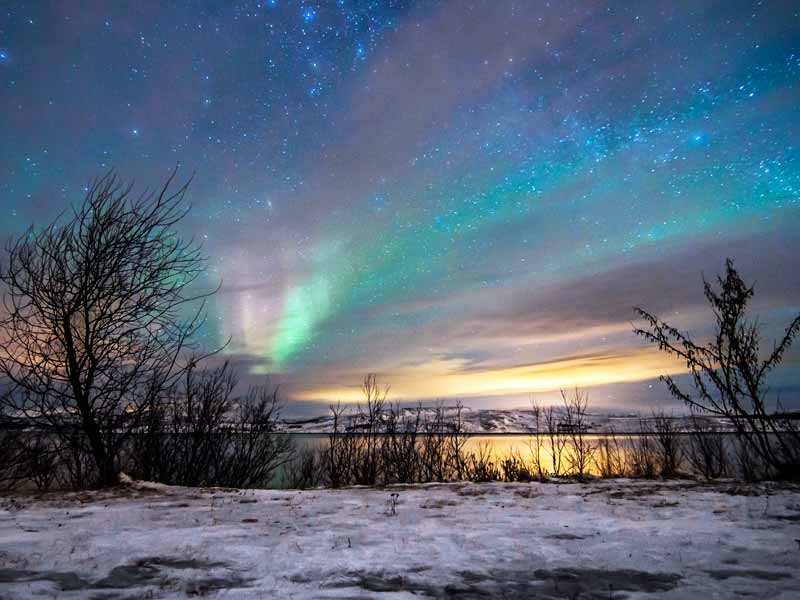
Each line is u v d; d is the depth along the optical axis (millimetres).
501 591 2604
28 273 7500
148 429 8273
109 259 7934
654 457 9016
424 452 9695
